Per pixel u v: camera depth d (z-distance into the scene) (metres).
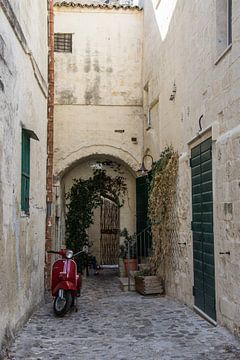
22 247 6.35
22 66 6.36
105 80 13.06
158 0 10.62
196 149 7.31
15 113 5.78
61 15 13.07
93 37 13.13
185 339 5.61
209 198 6.55
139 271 10.52
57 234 12.12
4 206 5.12
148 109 12.20
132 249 12.63
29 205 7.05
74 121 12.84
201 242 6.99
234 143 5.44
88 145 12.81
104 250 15.73
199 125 7.03
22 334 5.97
